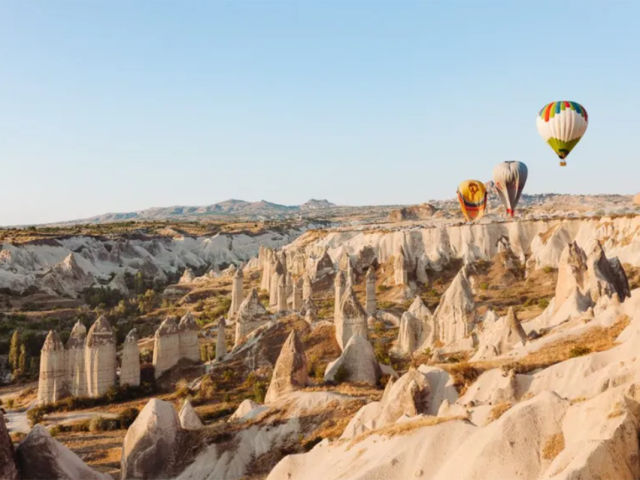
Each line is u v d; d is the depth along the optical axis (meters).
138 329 116.88
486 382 39.00
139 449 43.62
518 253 127.00
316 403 46.44
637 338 36.31
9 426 66.25
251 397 65.56
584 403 24.92
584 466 20.45
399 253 127.19
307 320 79.00
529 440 25.16
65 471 38.81
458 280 72.38
